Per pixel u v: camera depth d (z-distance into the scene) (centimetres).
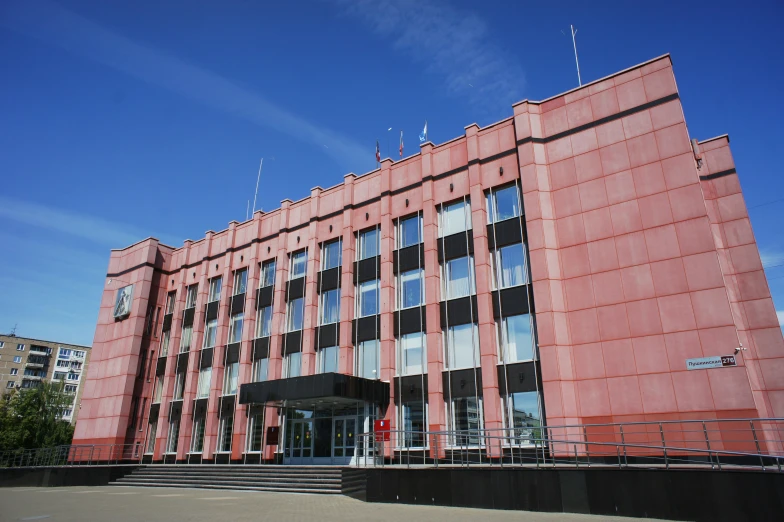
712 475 1369
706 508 1356
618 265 2273
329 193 3547
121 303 4372
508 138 2775
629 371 2125
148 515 1451
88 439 4056
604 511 1487
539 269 2409
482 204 2748
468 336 2612
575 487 1546
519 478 1631
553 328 2295
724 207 2661
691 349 2019
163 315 4388
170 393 3956
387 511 1548
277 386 2664
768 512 1275
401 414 2694
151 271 4372
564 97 2639
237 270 3972
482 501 1666
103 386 4184
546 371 2256
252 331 3619
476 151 2852
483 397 2438
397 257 3027
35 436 6469
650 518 1410
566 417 2173
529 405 2328
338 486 2155
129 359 4075
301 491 2236
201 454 3572
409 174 3144
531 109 2692
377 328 2953
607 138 2456
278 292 3538
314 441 2941
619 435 2069
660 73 2388
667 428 1984
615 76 2509
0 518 1405
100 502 1886
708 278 2055
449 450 2469
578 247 2398
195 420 3728
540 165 2589
